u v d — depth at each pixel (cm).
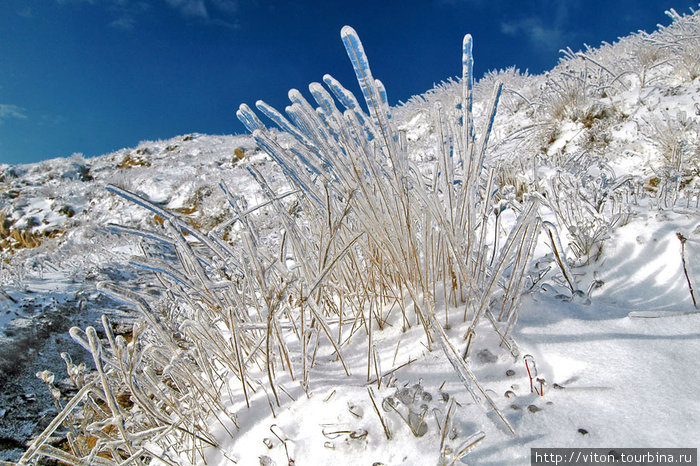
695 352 61
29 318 180
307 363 75
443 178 74
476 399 58
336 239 84
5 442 108
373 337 81
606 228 98
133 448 70
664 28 261
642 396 54
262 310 89
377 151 77
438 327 63
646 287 82
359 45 63
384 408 58
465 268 73
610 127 202
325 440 60
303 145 72
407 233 79
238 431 69
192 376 70
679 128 158
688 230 89
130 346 61
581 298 79
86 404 67
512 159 185
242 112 76
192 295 83
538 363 64
